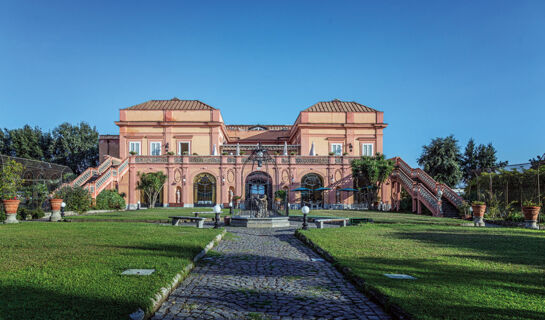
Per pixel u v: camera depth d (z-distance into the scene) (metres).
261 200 18.28
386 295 4.34
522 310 3.78
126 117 38.16
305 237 10.62
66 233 10.57
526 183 18.02
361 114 38.88
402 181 30.39
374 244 8.97
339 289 5.24
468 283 4.91
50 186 23.22
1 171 17.08
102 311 3.65
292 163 33.78
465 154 49.62
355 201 34.03
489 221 18.00
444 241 9.66
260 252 8.70
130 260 6.25
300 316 4.11
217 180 33.38
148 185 31.98
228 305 4.48
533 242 9.59
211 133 38.09
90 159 53.59
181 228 12.87
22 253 6.92
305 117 38.81
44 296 4.09
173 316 4.07
